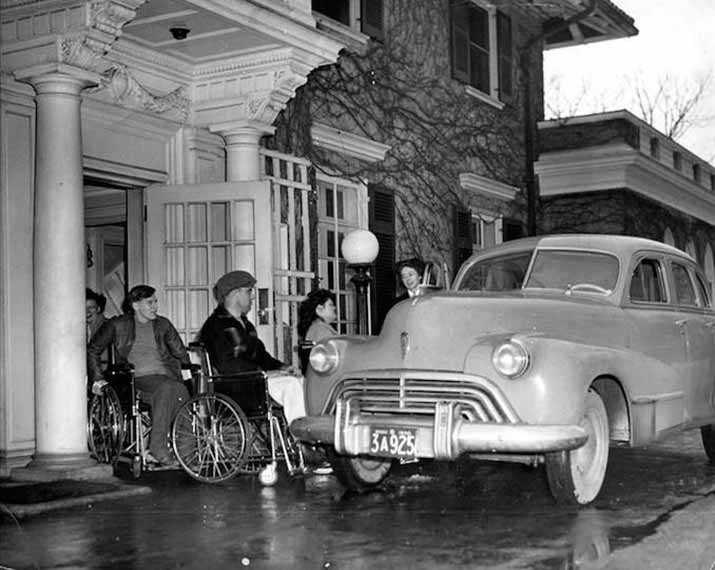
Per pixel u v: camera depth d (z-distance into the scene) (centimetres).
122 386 873
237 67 1079
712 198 2372
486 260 857
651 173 1983
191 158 1114
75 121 876
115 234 1306
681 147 2270
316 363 721
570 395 660
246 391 824
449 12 1661
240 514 699
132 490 791
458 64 1681
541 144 1967
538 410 653
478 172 1741
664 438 777
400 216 1507
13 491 790
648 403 745
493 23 1828
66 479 834
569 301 746
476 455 711
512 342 658
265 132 1113
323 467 887
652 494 751
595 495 705
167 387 864
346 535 621
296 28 1030
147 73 1055
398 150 1512
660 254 856
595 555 554
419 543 595
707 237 2514
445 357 678
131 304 912
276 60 1058
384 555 566
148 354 901
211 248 1063
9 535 646
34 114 932
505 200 1834
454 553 566
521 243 861
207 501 755
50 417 855
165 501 759
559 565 533
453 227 1636
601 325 745
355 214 1398
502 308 705
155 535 637
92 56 866
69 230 865
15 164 915
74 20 845
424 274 1029
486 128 1773
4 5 865
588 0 1908
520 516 672
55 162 864
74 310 862
